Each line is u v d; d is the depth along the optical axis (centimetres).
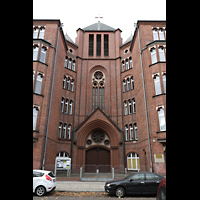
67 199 902
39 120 1664
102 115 2333
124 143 2264
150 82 1822
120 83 2595
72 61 2664
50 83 1867
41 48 1898
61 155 2119
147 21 2125
